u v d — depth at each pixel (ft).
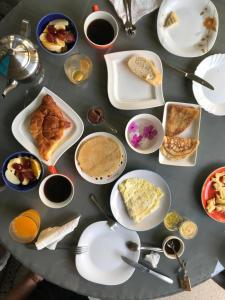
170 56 3.37
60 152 3.18
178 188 3.32
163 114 3.29
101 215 3.23
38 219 3.13
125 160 3.23
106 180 3.22
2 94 3.07
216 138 3.37
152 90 3.31
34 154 3.16
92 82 3.31
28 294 3.86
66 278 3.15
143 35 3.36
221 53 3.38
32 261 3.14
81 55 3.27
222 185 3.28
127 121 3.30
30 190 3.19
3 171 3.09
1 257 4.09
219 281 3.55
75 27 3.20
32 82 3.23
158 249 3.22
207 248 3.28
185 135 3.34
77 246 3.13
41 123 3.15
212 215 3.29
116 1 3.28
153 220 3.26
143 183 3.25
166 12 3.36
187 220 3.28
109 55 3.25
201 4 3.35
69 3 3.32
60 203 3.16
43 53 3.27
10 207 3.17
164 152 3.27
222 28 3.42
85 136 3.27
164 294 3.22
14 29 3.25
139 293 3.20
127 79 3.31
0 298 4.38
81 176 3.23
